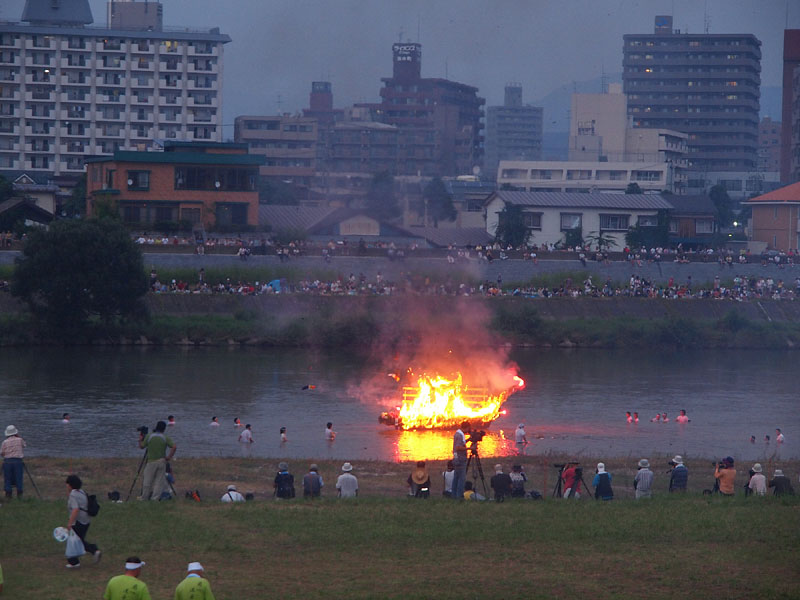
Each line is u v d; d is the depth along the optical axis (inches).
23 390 5841.5
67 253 7534.5
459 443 2918.3
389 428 5128.0
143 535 2336.4
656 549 2324.1
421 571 2139.5
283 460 3843.5
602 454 4498.0
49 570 2082.9
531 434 5029.5
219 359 7386.8
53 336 7716.5
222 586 2015.3
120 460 3718.0
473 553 2272.4
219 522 2474.2
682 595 2020.2
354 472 3649.1
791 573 2162.9
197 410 5452.8
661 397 6259.8
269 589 2004.2
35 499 2701.8
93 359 7126.0
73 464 3597.4
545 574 2134.6
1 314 7839.6
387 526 2466.8
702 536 2427.4
